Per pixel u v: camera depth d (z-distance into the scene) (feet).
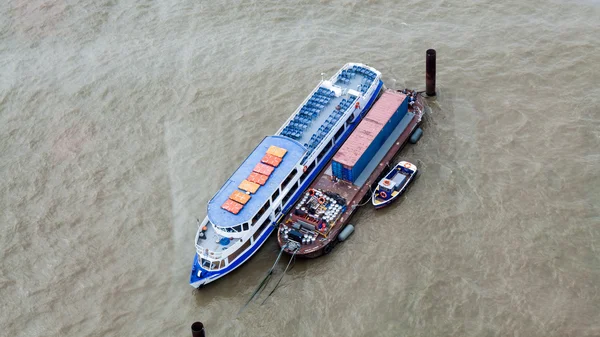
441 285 291.99
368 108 367.66
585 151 340.39
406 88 384.88
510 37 406.82
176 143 370.53
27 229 335.47
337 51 412.98
